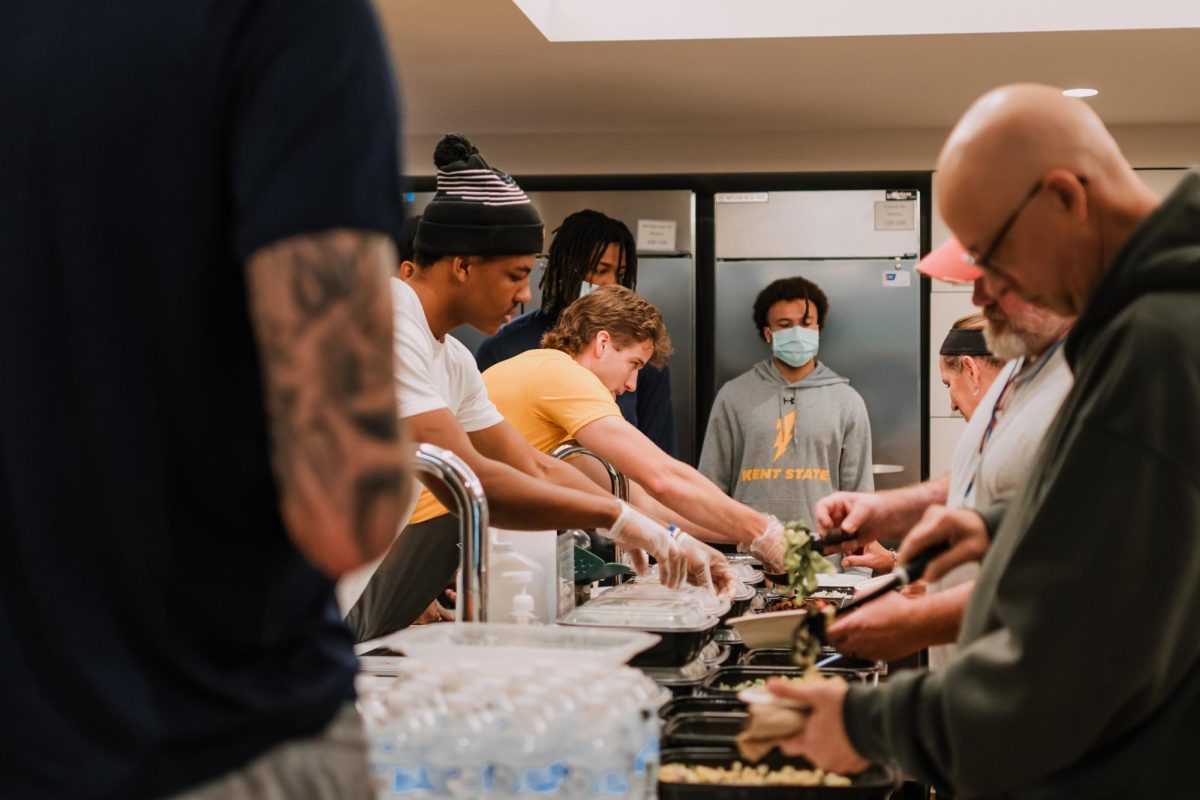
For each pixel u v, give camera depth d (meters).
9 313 0.82
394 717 1.23
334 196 0.76
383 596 2.45
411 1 3.63
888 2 3.96
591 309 3.03
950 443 5.45
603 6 4.03
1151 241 1.11
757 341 5.37
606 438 2.61
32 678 0.81
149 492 0.80
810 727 1.23
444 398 2.24
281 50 0.78
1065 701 1.08
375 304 0.77
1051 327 1.68
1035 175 1.17
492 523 1.96
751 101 4.96
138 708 0.80
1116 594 1.06
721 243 5.39
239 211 0.77
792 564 1.85
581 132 5.61
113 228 0.80
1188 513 1.05
